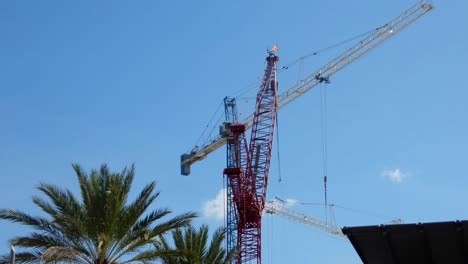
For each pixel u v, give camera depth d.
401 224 16.03
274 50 109.25
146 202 31.67
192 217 32.34
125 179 32.09
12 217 29.80
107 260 30.67
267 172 99.25
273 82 106.88
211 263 37.03
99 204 30.23
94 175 31.67
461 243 15.62
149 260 31.45
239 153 96.19
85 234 30.28
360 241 16.30
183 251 31.81
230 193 92.94
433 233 15.78
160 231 31.67
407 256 15.98
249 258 91.38
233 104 110.81
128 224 30.80
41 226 30.16
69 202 30.88
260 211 94.12
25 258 29.36
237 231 92.56
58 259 28.47
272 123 103.12
